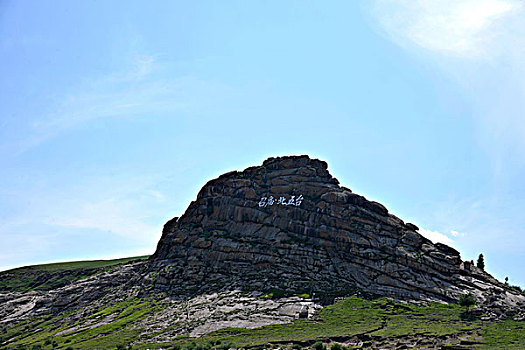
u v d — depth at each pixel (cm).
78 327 13438
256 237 17062
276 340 9744
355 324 10956
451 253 15950
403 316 11719
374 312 12031
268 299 13112
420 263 14738
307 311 12006
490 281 14912
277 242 16362
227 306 12812
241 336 10281
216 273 15700
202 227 18438
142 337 11062
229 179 19738
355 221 16412
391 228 16362
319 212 17138
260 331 10606
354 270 14812
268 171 19812
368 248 15425
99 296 16688
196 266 16112
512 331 9925
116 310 14450
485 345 8750
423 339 9475
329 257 15550
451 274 14725
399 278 14200
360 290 13775
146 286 16038
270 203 18238
